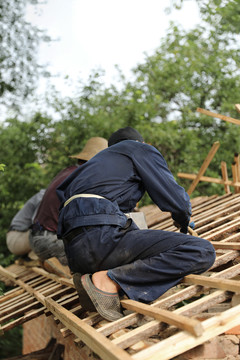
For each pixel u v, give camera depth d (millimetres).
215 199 5309
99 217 2555
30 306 3797
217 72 9789
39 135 9406
